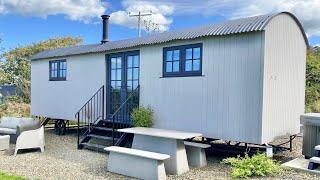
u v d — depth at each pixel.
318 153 6.23
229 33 6.62
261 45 6.32
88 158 7.55
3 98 18.19
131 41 9.31
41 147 8.36
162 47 8.10
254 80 6.42
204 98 7.22
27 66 21.88
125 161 6.17
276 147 7.31
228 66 6.81
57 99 11.75
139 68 8.73
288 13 7.09
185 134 6.63
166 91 8.02
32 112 13.15
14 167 6.71
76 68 10.88
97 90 10.09
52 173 6.25
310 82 16.75
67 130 12.45
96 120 9.84
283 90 7.09
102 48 9.83
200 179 5.81
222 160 6.77
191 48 7.50
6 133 9.77
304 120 6.71
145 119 8.12
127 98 8.58
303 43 7.99
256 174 5.85
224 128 6.87
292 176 5.76
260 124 6.32
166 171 6.31
